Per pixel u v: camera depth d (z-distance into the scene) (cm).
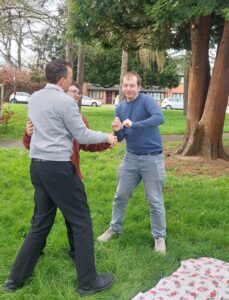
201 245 479
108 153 1052
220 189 719
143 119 446
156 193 457
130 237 489
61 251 448
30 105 375
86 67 3438
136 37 1159
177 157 1002
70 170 365
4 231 504
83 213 373
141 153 451
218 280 388
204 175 856
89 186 712
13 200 631
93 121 1983
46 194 371
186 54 2008
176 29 1145
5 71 4175
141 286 385
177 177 823
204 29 1016
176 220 552
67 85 379
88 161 952
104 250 453
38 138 366
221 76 979
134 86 443
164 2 775
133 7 945
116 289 378
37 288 373
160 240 463
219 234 507
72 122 360
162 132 1628
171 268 420
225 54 971
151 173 452
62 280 390
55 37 2017
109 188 709
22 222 528
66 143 365
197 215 570
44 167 360
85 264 370
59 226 509
